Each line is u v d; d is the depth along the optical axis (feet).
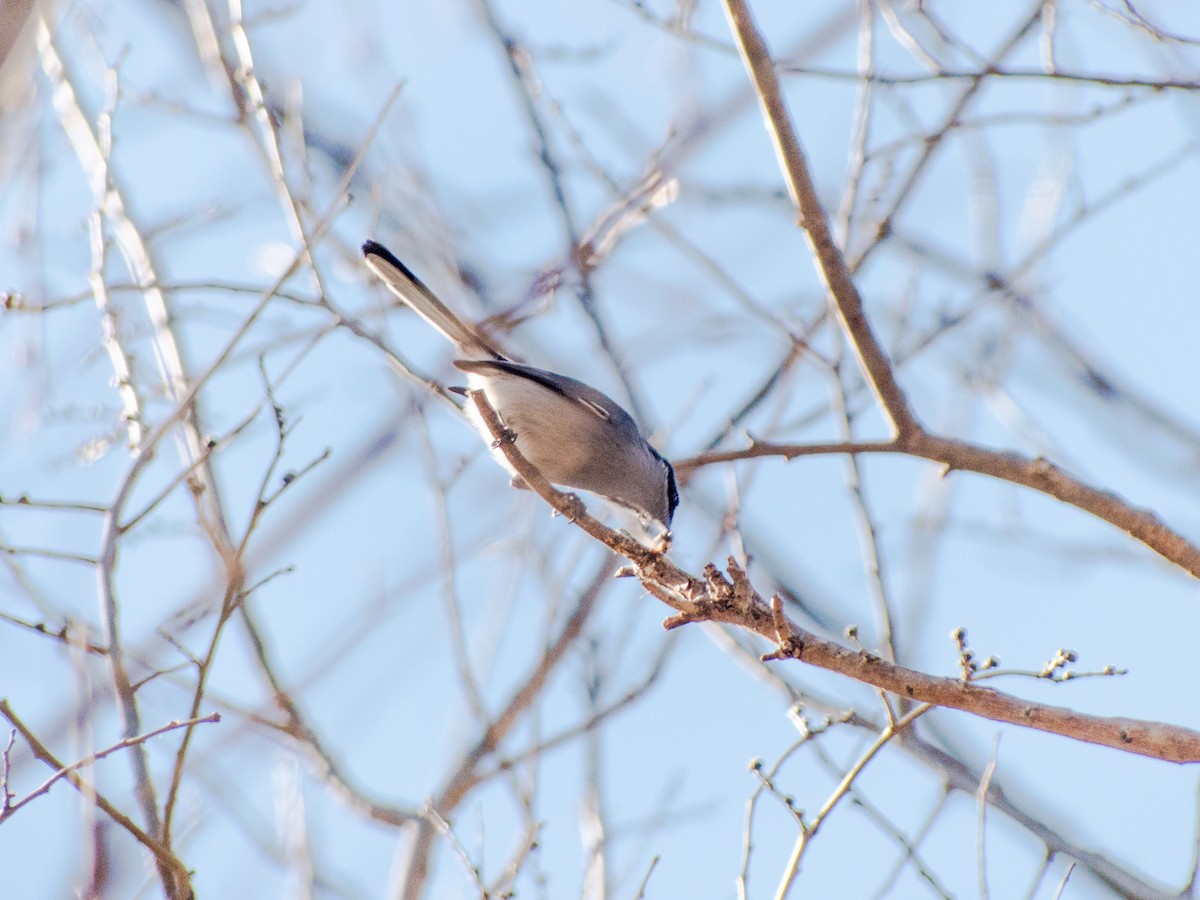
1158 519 27.78
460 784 34.30
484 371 36.50
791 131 28.50
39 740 24.00
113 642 25.17
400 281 35.94
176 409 27.25
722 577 23.41
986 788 27.48
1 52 18.63
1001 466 29.04
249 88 33.06
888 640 33.65
